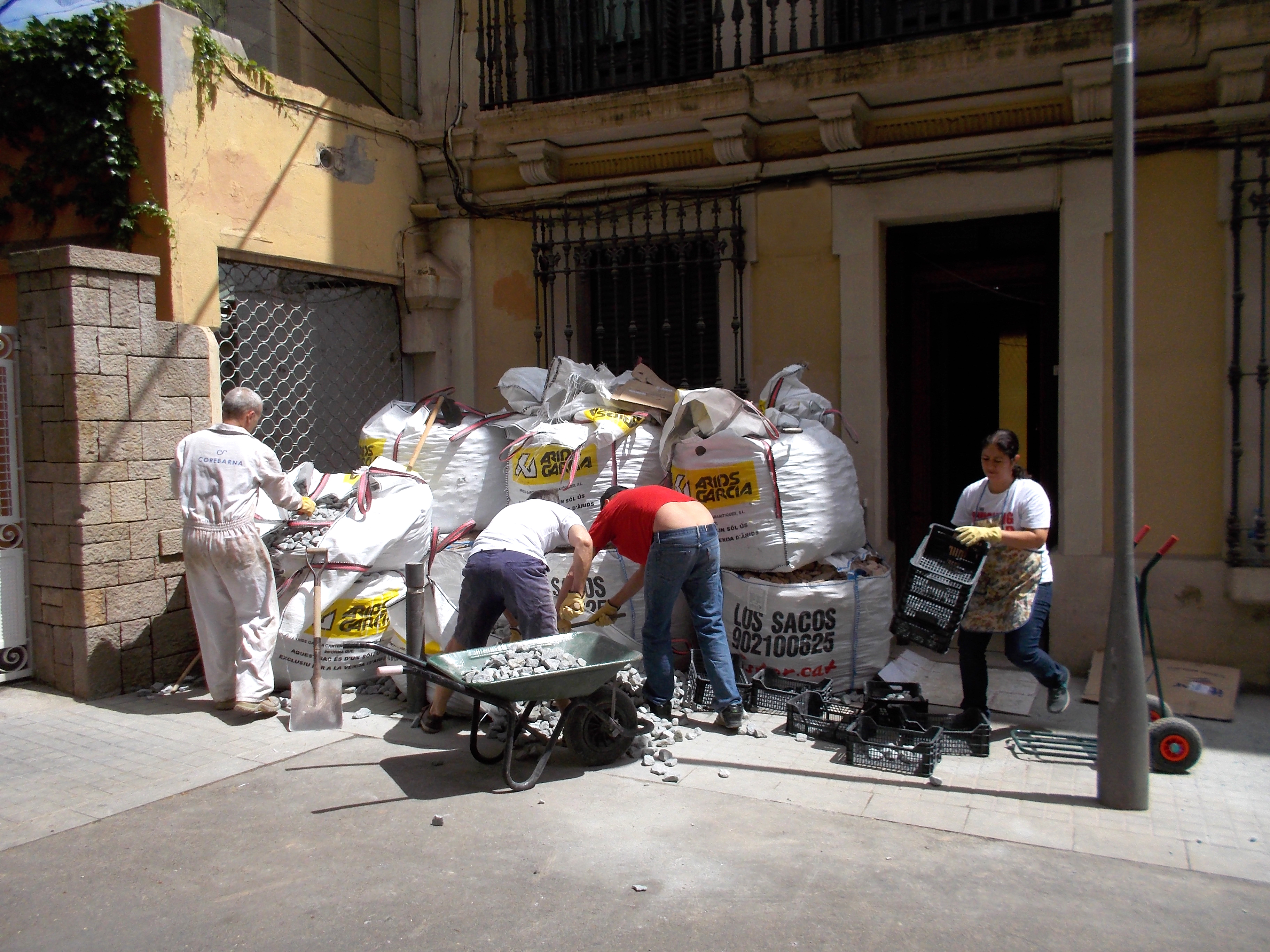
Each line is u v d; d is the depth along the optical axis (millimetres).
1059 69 5441
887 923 2934
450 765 4305
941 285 6668
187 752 4473
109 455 5203
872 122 6152
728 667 4754
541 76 7039
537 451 5680
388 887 3197
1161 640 5547
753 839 3523
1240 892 3113
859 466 6262
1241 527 5375
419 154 7371
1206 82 5371
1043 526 4395
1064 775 4160
